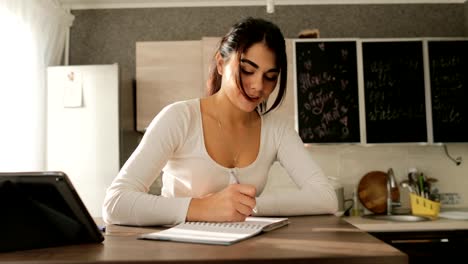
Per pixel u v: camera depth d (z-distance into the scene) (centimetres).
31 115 252
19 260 53
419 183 280
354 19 306
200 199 86
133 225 85
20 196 61
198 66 268
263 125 119
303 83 270
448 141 270
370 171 294
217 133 111
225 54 105
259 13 306
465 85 274
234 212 82
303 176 113
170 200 86
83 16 308
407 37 305
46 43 270
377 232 229
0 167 224
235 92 102
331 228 78
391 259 51
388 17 306
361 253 53
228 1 306
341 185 279
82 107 251
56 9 281
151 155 98
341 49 274
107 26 307
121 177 93
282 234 71
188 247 60
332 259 51
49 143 250
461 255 227
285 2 305
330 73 272
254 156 115
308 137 267
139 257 53
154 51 269
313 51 273
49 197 62
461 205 293
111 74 252
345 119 269
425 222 232
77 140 249
